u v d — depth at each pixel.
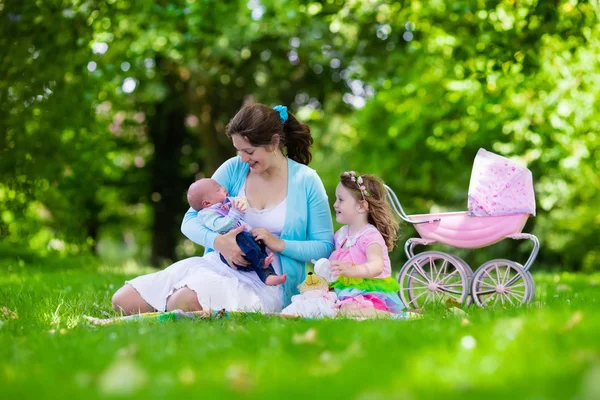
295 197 5.98
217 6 14.01
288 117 6.08
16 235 15.09
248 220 5.95
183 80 18.94
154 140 21.39
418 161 19.30
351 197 5.88
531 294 5.90
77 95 12.20
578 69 12.74
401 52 15.66
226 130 5.82
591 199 18.00
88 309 6.15
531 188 6.04
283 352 3.53
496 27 10.76
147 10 13.11
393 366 3.06
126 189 21.72
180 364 3.30
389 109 18.20
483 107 15.04
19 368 3.32
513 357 3.11
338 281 5.82
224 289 5.57
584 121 13.48
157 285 5.82
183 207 21.86
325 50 16.11
